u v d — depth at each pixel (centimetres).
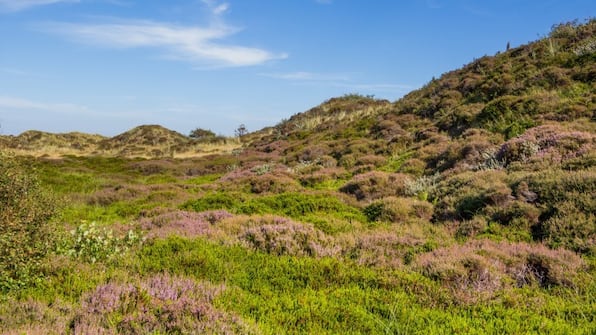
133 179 2705
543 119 1773
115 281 575
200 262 702
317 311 531
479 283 630
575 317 534
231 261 729
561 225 841
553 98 1983
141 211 1358
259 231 881
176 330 442
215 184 2255
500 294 603
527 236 876
